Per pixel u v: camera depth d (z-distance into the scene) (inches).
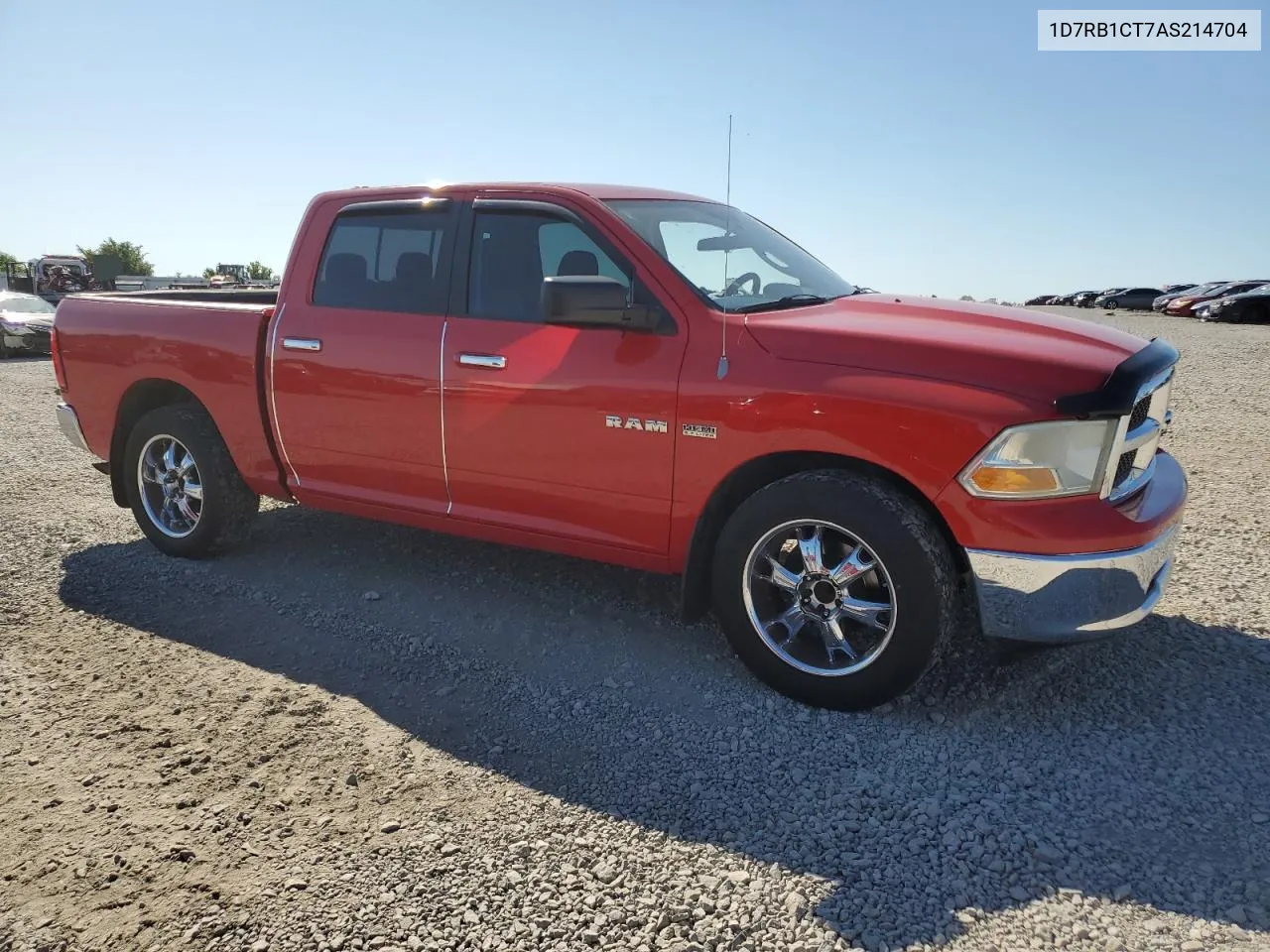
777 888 97.0
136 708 136.2
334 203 180.2
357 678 145.7
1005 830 106.0
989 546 120.0
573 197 154.8
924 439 121.1
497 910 94.0
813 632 139.7
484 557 200.7
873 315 142.4
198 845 104.7
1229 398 442.6
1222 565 190.2
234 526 195.8
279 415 181.8
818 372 128.6
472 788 115.7
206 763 121.6
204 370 189.2
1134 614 124.6
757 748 124.6
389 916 93.3
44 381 576.7
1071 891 96.0
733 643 140.3
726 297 146.9
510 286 158.4
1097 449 119.0
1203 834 104.7
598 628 163.6
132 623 167.3
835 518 126.7
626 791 114.8
